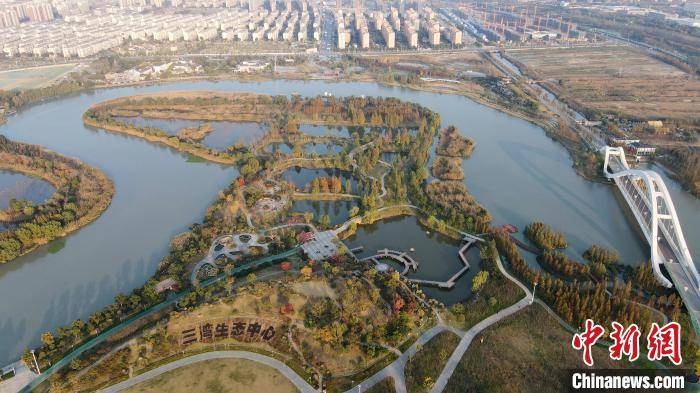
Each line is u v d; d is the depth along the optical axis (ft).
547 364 650.02
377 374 638.12
